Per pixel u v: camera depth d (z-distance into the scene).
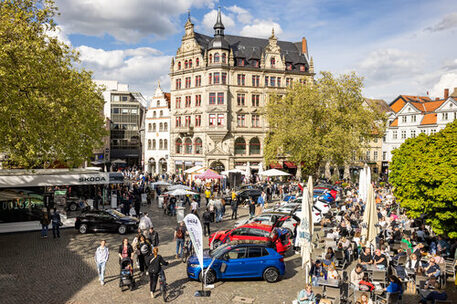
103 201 32.97
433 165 17.22
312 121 42.00
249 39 62.53
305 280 15.43
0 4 18.14
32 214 25.53
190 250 18.55
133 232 24.67
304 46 64.50
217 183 47.22
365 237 18.00
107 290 14.02
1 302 12.57
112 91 86.69
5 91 16.83
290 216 22.73
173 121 62.84
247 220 24.38
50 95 19.48
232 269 14.97
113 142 86.44
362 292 11.85
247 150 58.34
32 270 16.23
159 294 13.70
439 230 16.84
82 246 20.72
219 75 56.19
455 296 13.91
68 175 26.83
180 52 60.81
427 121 64.31
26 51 17.34
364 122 41.59
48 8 19.41
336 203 32.94
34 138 18.36
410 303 13.26
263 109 51.81
